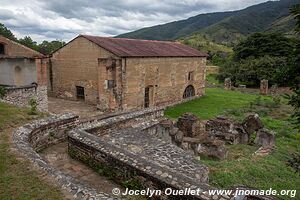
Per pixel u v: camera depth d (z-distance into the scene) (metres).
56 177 6.16
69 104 23.41
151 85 23.92
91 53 22.48
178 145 12.88
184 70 27.94
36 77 21.34
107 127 11.45
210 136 14.52
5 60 22.47
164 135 13.32
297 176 10.43
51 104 23.30
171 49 27.70
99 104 21.53
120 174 7.28
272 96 33.00
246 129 15.55
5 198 5.41
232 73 47.50
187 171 8.41
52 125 10.18
